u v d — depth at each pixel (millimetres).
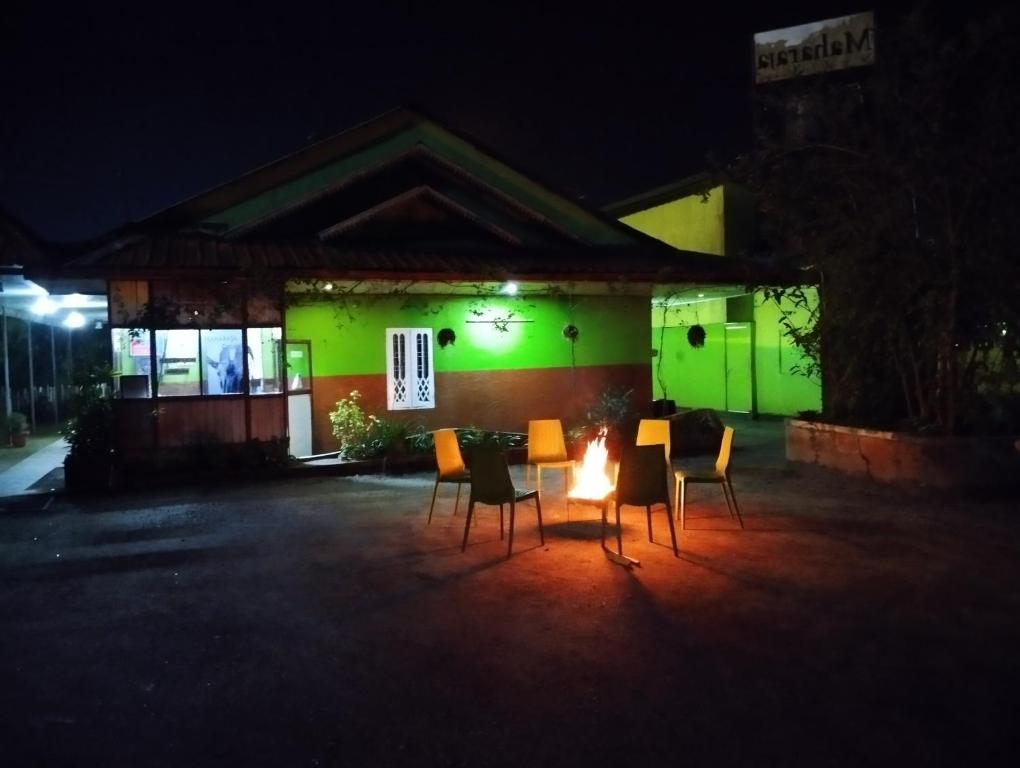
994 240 9031
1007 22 8641
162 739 4109
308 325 13570
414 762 3822
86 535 8633
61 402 21188
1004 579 6449
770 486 10609
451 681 4703
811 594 6141
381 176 14805
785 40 13672
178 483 11438
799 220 10656
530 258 14211
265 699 4531
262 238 13953
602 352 15672
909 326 10164
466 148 15617
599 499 7750
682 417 14805
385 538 8227
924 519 8508
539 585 6488
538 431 10180
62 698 4609
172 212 13812
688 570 6812
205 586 6703
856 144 9891
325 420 13711
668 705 4328
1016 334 9352
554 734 4047
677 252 16422
